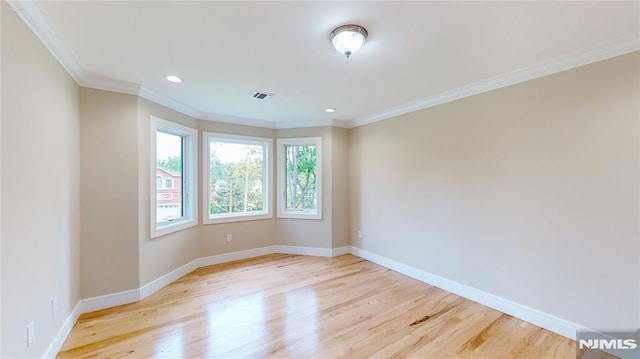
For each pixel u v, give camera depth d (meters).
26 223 1.64
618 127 2.02
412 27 1.80
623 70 2.00
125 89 2.83
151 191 3.12
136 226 2.92
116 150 2.80
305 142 4.73
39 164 1.79
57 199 2.08
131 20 1.71
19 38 1.55
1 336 1.42
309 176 4.89
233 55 2.21
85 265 2.63
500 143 2.72
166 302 2.90
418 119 3.60
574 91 2.23
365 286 3.37
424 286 3.38
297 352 2.07
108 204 2.75
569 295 2.27
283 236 4.87
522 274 2.56
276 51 2.14
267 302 2.91
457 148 3.13
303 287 3.32
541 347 2.13
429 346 2.15
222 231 4.33
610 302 2.06
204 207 4.14
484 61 2.32
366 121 4.44
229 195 4.51
